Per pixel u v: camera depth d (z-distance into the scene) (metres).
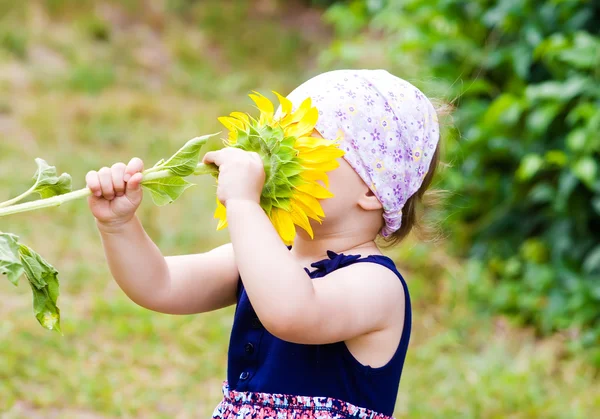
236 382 1.74
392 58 4.87
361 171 1.67
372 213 1.72
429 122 1.80
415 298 4.25
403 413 3.19
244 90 7.89
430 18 4.70
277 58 8.74
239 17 9.20
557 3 4.21
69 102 6.74
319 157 1.52
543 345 3.86
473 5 4.61
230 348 1.75
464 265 4.51
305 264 1.72
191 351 3.58
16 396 3.07
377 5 5.11
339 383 1.64
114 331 3.62
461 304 4.20
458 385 3.47
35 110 6.38
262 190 1.54
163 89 7.62
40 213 4.81
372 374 1.65
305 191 1.52
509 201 4.50
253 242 1.46
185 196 5.41
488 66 4.51
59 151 5.77
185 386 3.29
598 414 3.31
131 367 3.40
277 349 1.67
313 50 8.92
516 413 3.28
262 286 1.45
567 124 4.25
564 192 4.04
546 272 4.13
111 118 6.54
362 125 1.69
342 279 1.61
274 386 1.65
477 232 4.66
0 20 7.79
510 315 4.12
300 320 1.47
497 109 4.21
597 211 4.18
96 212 1.64
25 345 3.41
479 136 4.37
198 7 9.23
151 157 5.96
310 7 9.63
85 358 3.39
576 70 4.12
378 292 1.62
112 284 4.11
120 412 3.05
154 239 4.69
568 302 4.02
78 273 4.15
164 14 8.87
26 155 5.57
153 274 1.72
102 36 8.22
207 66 8.31
